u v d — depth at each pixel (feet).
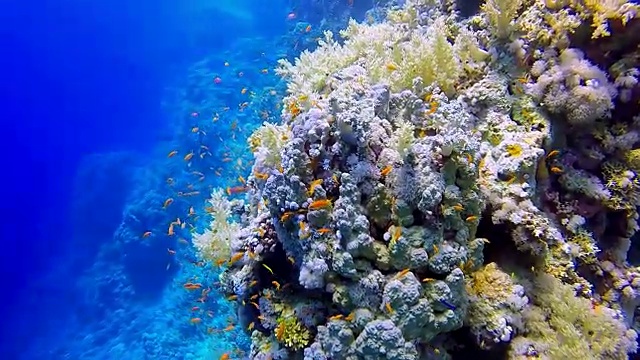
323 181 9.80
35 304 67.26
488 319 9.36
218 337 38.09
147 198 57.57
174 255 51.39
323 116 9.81
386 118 10.80
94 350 50.24
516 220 10.12
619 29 11.75
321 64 14.20
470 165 9.34
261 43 76.69
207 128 55.52
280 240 10.64
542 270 10.46
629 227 12.19
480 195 10.00
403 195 9.05
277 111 48.67
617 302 11.90
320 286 9.36
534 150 10.79
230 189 17.07
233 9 94.12
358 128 9.30
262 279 11.77
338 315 9.13
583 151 12.37
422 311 8.36
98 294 57.21
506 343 9.53
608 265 12.14
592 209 12.11
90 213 76.02
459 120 9.70
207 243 13.76
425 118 10.46
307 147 9.93
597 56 12.34
